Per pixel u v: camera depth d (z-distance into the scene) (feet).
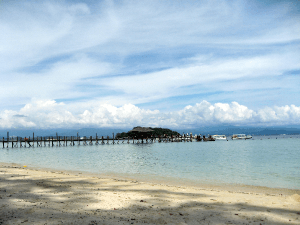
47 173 65.46
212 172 82.79
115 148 269.85
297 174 78.18
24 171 67.00
